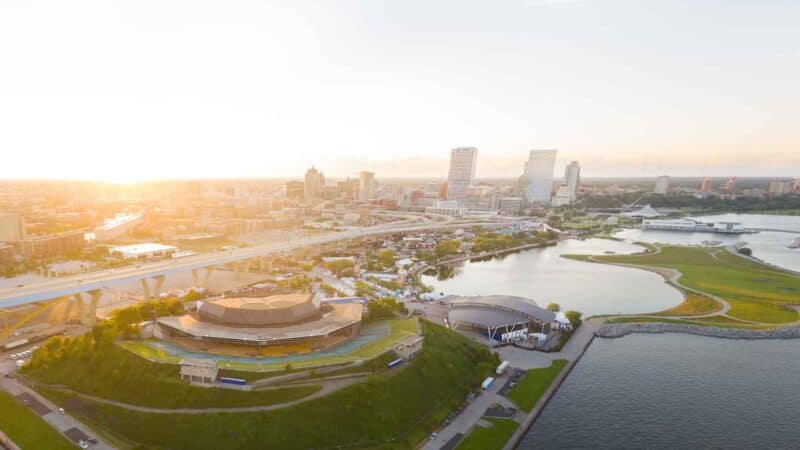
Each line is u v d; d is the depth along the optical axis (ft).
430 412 478.59
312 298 645.92
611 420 503.61
